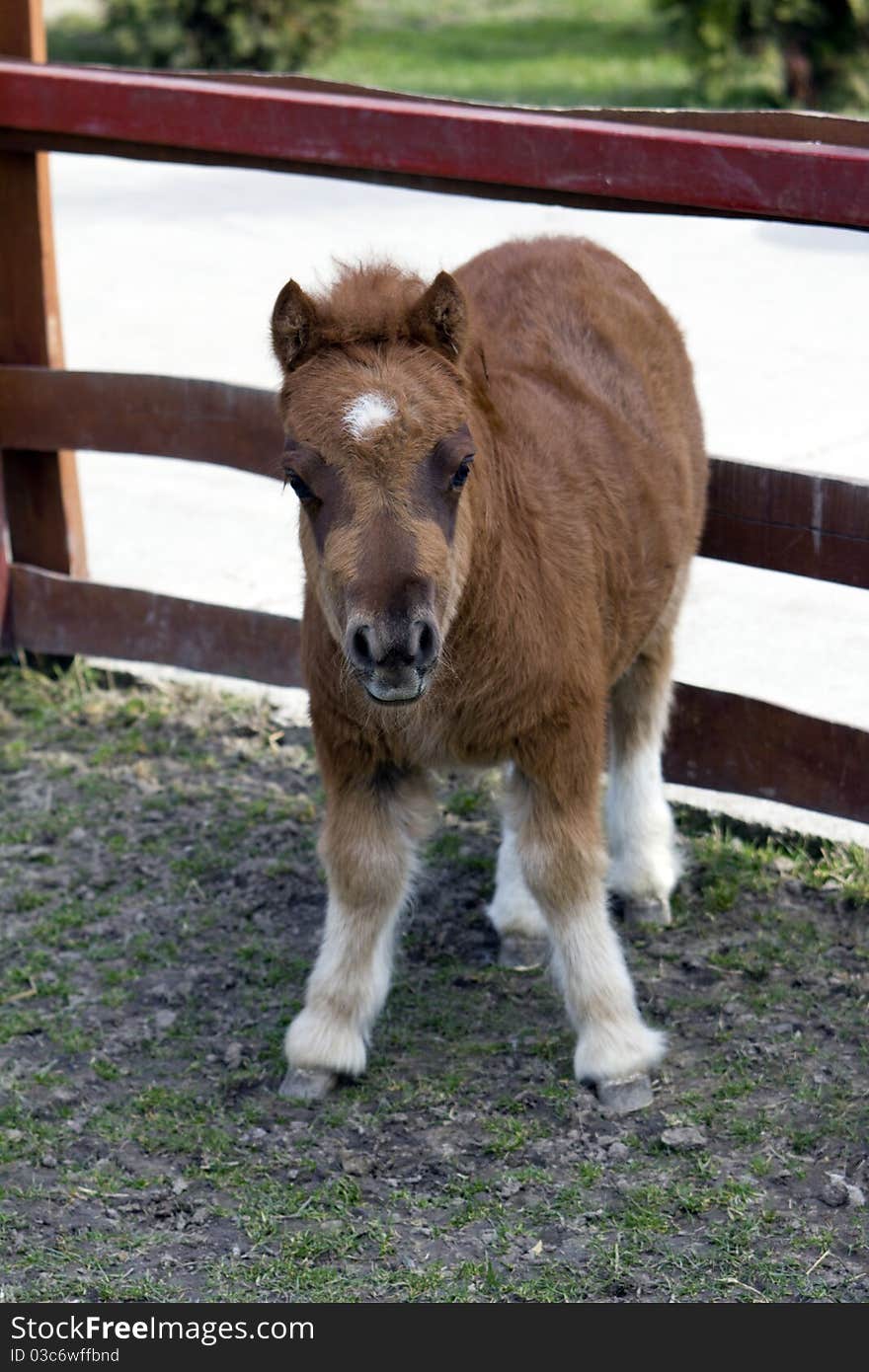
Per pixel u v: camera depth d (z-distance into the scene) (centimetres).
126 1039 410
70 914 463
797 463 702
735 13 1499
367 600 288
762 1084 383
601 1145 365
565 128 439
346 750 362
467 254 1040
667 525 412
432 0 2234
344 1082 391
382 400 296
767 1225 338
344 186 1298
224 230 1162
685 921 453
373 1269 330
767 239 1072
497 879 445
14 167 546
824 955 433
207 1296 324
